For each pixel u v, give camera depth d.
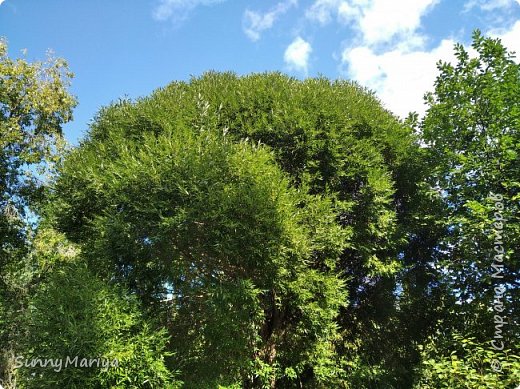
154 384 7.59
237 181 8.54
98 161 9.81
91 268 9.38
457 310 9.60
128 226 8.41
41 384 7.09
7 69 17.52
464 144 9.88
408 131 11.34
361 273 11.30
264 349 10.04
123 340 7.54
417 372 9.97
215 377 8.84
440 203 10.33
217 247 8.28
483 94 9.64
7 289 18.25
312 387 10.75
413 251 11.97
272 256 8.41
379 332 11.95
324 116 10.22
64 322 7.21
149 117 10.24
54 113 19.22
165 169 8.20
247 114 10.48
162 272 9.35
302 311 9.15
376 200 9.98
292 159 10.22
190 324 9.68
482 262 8.73
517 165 8.74
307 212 9.12
